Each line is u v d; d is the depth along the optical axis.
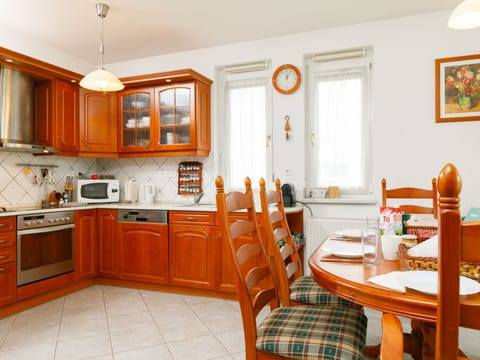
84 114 3.69
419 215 2.05
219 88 3.86
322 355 1.19
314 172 3.52
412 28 3.10
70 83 3.58
